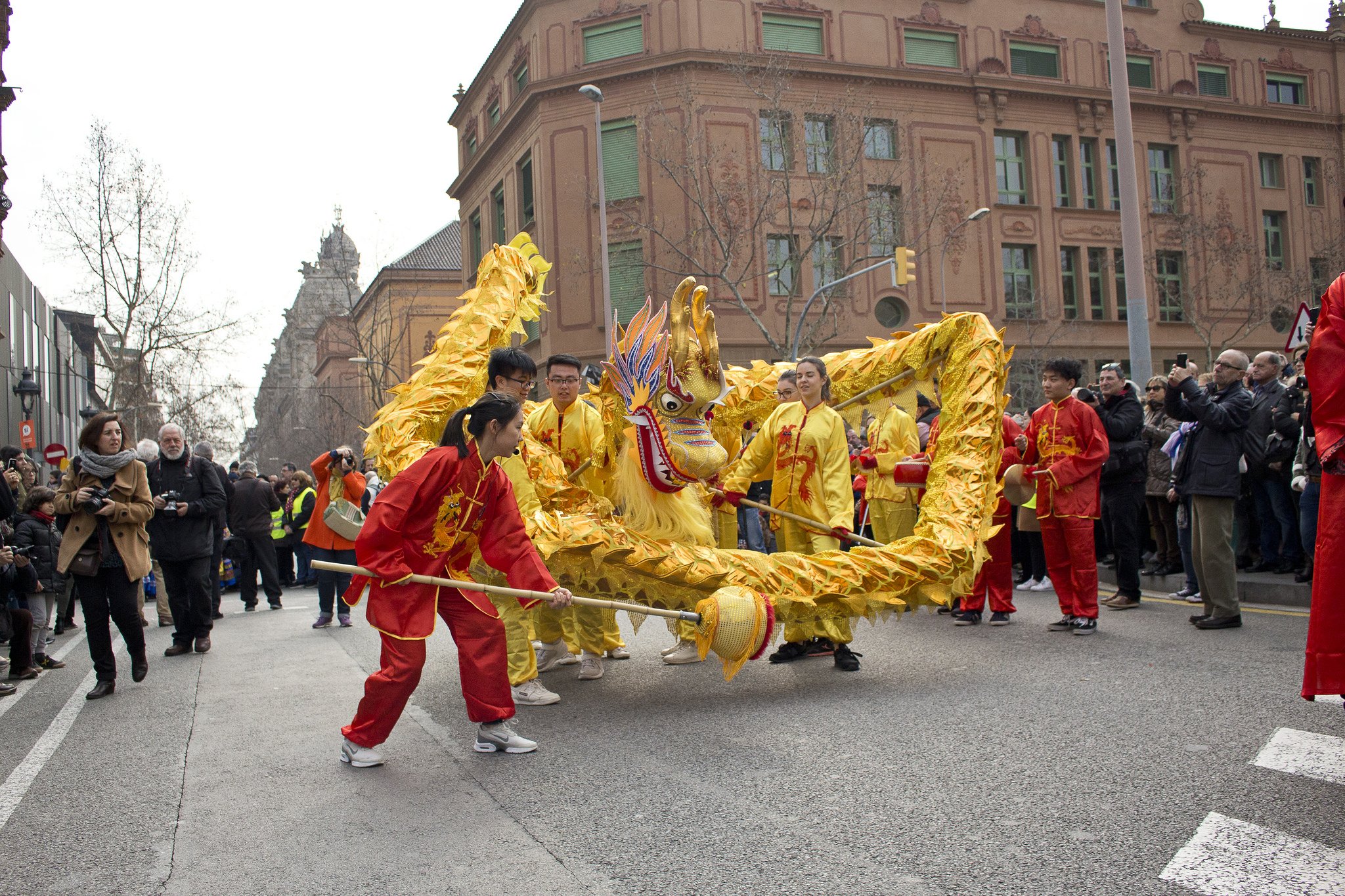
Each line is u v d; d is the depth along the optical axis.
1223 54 35.94
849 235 29.52
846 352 7.38
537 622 6.99
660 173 29.06
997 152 32.91
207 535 8.37
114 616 6.59
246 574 12.23
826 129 29.59
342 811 3.95
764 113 29.33
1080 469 7.31
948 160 31.77
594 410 6.51
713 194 28.44
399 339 44.00
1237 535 9.66
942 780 4.03
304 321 78.56
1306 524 7.97
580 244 29.88
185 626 8.39
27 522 8.13
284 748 4.97
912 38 31.88
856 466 9.19
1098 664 6.13
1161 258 35.09
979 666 6.28
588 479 6.27
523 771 4.40
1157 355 34.69
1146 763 4.11
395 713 4.52
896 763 4.29
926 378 6.97
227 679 7.04
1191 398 7.04
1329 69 37.59
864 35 30.92
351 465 9.55
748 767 4.34
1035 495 7.59
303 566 15.93
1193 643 6.63
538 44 30.62
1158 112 34.69
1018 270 33.12
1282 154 36.53
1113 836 3.36
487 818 3.81
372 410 47.94
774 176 28.83
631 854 3.39
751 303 29.11
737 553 5.88
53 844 3.72
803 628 6.79
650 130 28.84
